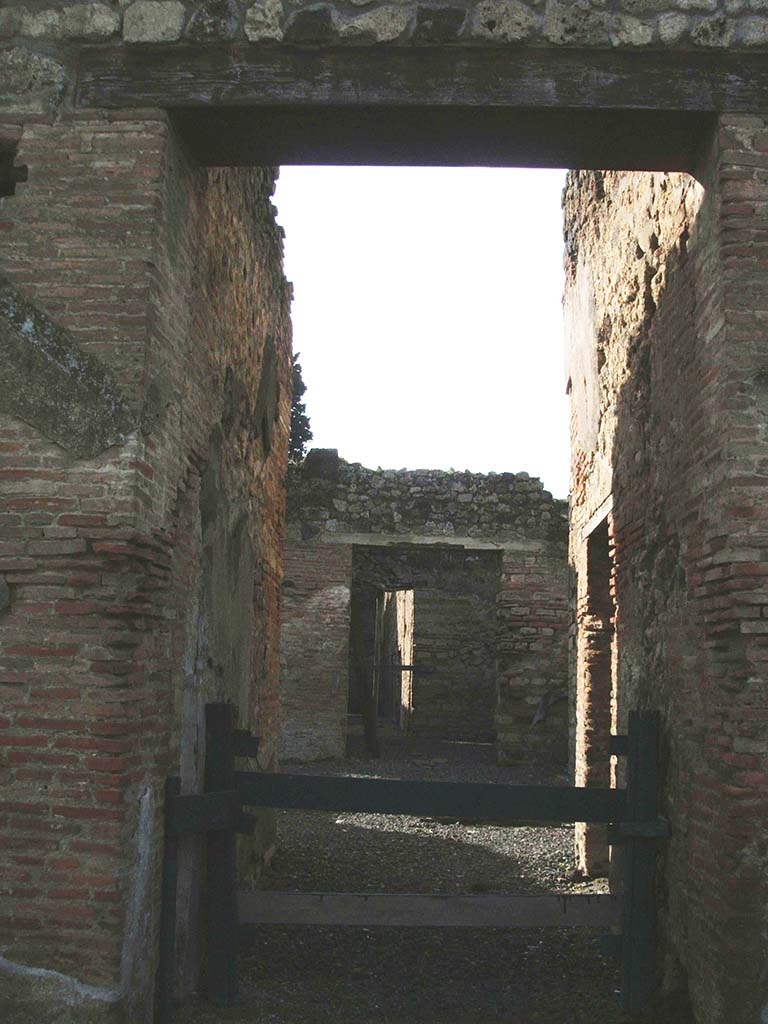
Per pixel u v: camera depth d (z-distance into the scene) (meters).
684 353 5.16
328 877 8.00
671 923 5.12
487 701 19.69
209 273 5.54
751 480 4.33
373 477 15.89
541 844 9.55
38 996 4.05
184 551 5.16
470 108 4.54
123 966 4.14
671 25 4.52
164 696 4.76
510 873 8.29
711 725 4.55
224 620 6.17
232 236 6.22
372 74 4.54
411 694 19.75
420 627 19.88
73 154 4.50
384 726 22.11
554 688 15.51
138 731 4.37
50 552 4.22
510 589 15.70
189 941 5.07
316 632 15.52
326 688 15.45
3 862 4.12
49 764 4.14
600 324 7.89
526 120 4.64
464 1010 5.13
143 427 4.34
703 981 4.57
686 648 5.06
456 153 4.96
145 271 4.39
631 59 4.55
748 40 4.52
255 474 7.46
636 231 6.46
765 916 4.16
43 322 4.38
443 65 4.55
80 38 4.58
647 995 5.16
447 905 5.45
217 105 4.54
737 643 4.35
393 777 13.91
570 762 11.22
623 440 6.84
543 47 4.55
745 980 4.17
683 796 5.03
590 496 8.37
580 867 8.26
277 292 8.28
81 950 4.07
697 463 4.87
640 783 5.37
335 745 15.45
